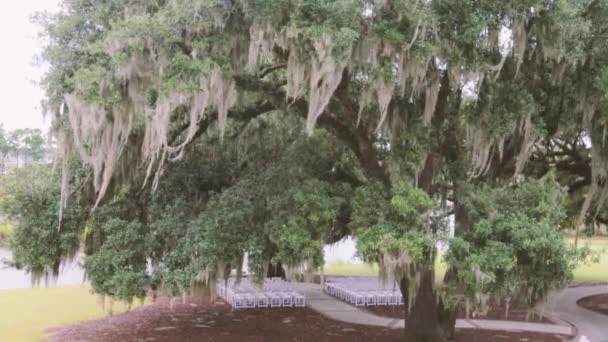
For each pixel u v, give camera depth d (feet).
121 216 36.19
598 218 54.70
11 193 34.53
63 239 34.47
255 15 26.66
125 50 27.68
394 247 27.73
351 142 36.83
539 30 30.48
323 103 27.02
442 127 36.01
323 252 30.55
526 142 32.04
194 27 27.78
